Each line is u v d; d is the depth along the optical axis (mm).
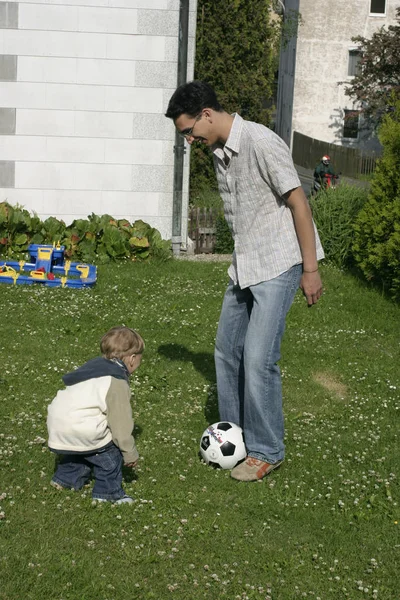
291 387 7625
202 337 8859
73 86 13289
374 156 36969
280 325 5469
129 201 13711
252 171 5297
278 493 5410
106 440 4984
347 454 6090
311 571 4520
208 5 22078
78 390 4980
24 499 4988
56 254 11344
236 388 6012
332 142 41312
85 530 4695
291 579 4426
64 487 5156
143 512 4965
